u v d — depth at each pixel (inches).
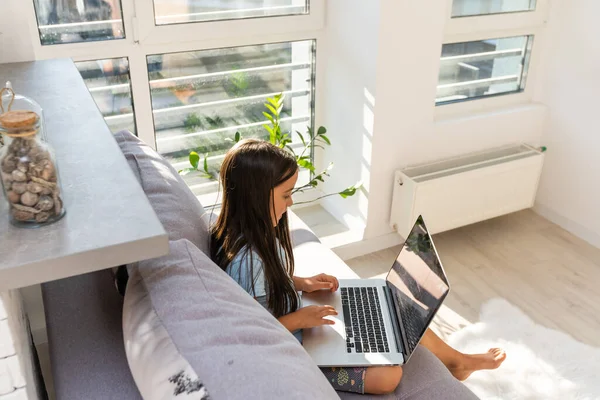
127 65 88.5
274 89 104.0
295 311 58.0
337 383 54.2
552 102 114.4
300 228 81.4
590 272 103.0
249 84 101.0
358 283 67.2
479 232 115.6
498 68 112.6
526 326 88.4
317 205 118.2
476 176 103.6
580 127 109.3
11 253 31.0
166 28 87.7
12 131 32.5
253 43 96.6
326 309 57.6
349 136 103.0
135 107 91.2
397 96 96.1
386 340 57.7
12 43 68.2
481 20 104.0
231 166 54.8
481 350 83.4
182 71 93.8
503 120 111.1
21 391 36.9
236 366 32.6
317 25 100.5
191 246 45.1
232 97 100.4
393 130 98.7
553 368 80.6
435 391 54.1
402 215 102.7
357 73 96.7
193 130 99.7
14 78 60.7
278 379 32.5
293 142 111.3
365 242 106.9
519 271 103.0
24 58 69.5
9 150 32.8
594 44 103.5
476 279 100.6
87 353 41.0
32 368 46.0
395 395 54.1
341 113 103.7
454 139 106.7
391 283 66.1
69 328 43.8
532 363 81.3
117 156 42.4
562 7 108.3
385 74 93.0
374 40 90.5
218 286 41.1
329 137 109.1
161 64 91.7
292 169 55.9
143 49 87.9
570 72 109.3
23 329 46.9
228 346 34.4
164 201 55.4
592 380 78.5
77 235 32.8
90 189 37.8
